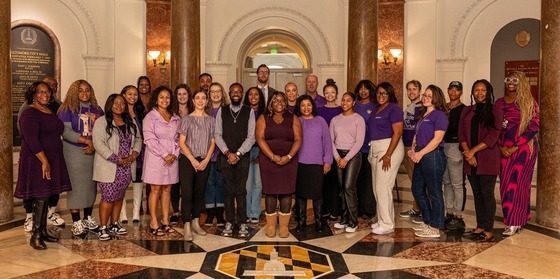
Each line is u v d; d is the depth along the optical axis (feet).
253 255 14.88
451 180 18.52
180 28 25.31
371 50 24.11
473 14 37.40
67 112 16.98
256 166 19.36
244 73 44.37
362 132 17.72
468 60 38.01
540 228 18.22
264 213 21.56
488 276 12.92
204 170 17.01
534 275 13.01
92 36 37.45
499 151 16.61
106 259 14.40
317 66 40.93
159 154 16.81
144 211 21.49
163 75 38.93
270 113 17.13
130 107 18.61
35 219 15.55
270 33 44.04
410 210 21.02
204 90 17.88
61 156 16.24
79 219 17.24
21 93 34.86
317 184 17.52
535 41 35.78
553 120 18.10
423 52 38.37
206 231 17.99
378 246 15.96
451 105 18.85
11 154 19.39
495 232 17.84
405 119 21.03
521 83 17.17
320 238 17.03
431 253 15.15
